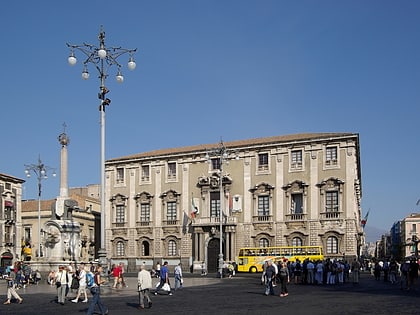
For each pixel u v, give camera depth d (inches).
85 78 1455.5
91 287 897.5
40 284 1768.0
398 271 2299.5
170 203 3275.1
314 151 2898.6
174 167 3294.8
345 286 1787.6
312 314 911.0
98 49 1453.0
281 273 1337.4
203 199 3152.1
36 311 999.0
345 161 2817.4
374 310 971.3
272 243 2940.5
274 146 3002.0
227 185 3097.9
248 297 1305.4
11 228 3331.7
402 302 1139.9
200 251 3100.4
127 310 1005.2
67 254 1871.3
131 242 3353.8
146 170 3373.5
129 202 3393.2
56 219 1911.9
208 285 1827.0
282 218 2935.5
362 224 3481.8
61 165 1942.7
